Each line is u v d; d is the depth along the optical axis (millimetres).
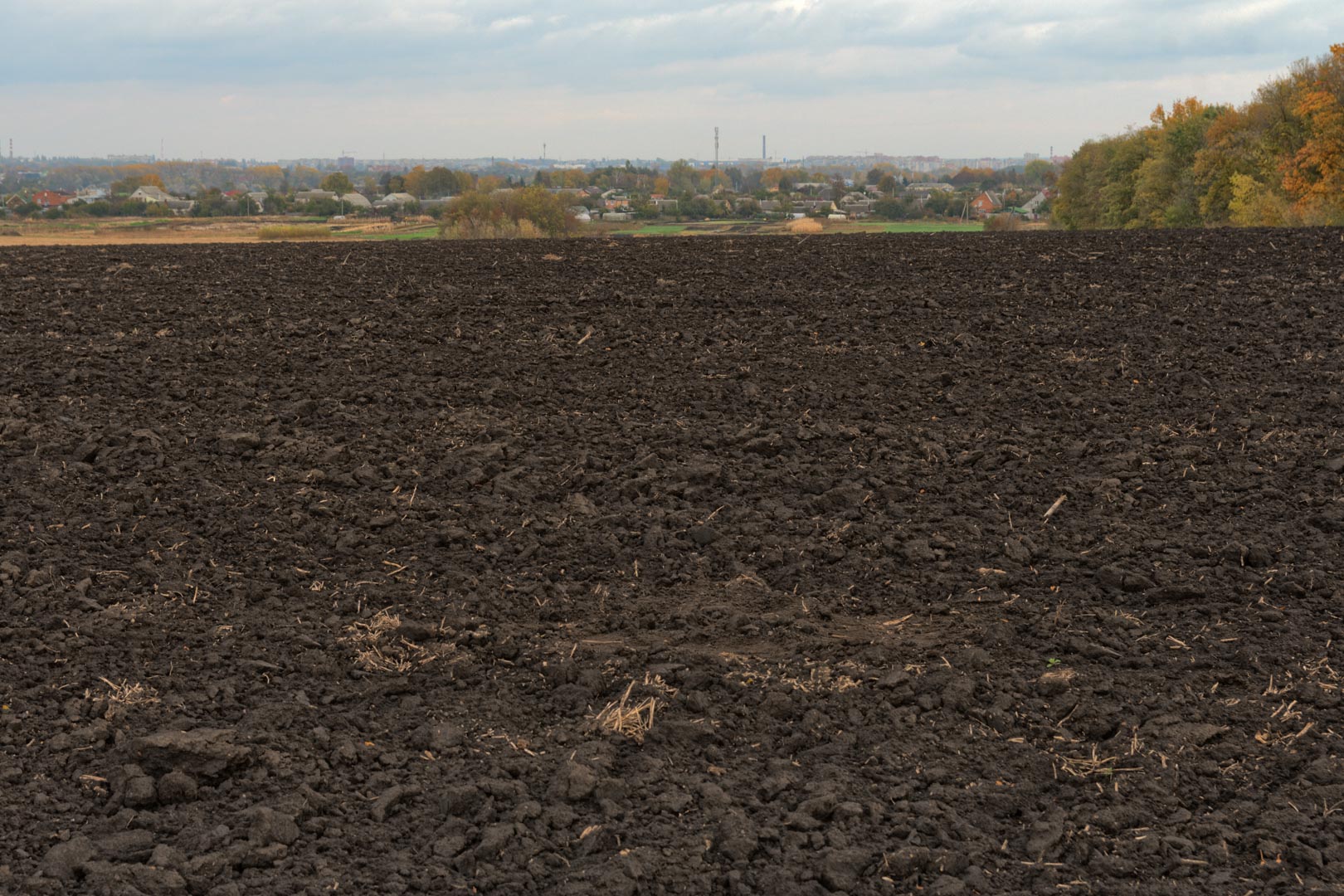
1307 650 4059
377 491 5738
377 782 3314
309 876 2887
